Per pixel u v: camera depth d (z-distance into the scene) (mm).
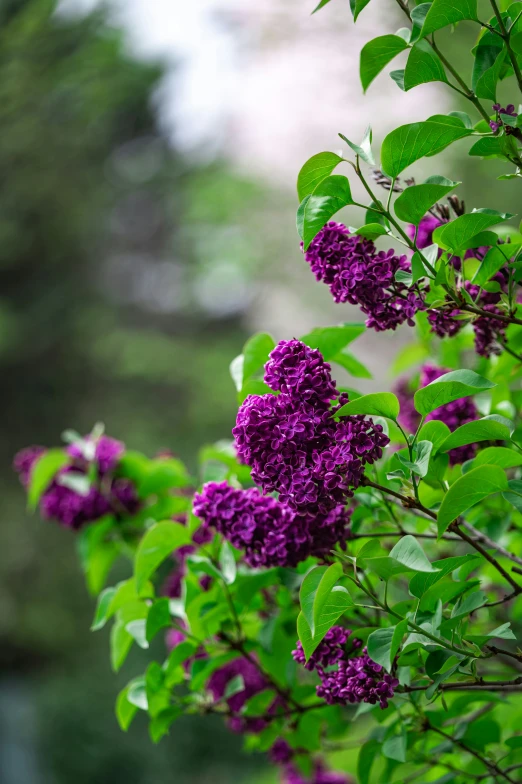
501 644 1544
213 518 1306
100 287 10266
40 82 8078
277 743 1602
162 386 9750
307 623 1187
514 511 1412
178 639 1582
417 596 1214
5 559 8734
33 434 9703
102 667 6922
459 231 1222
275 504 1303
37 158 8859
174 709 1456
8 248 9367
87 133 9070
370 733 1368
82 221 9547
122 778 5738
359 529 1395
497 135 1238
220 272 8523
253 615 1531
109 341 9531
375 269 1233
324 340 1379
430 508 1326
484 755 1394
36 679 8305
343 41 5793
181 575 1598
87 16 7965
